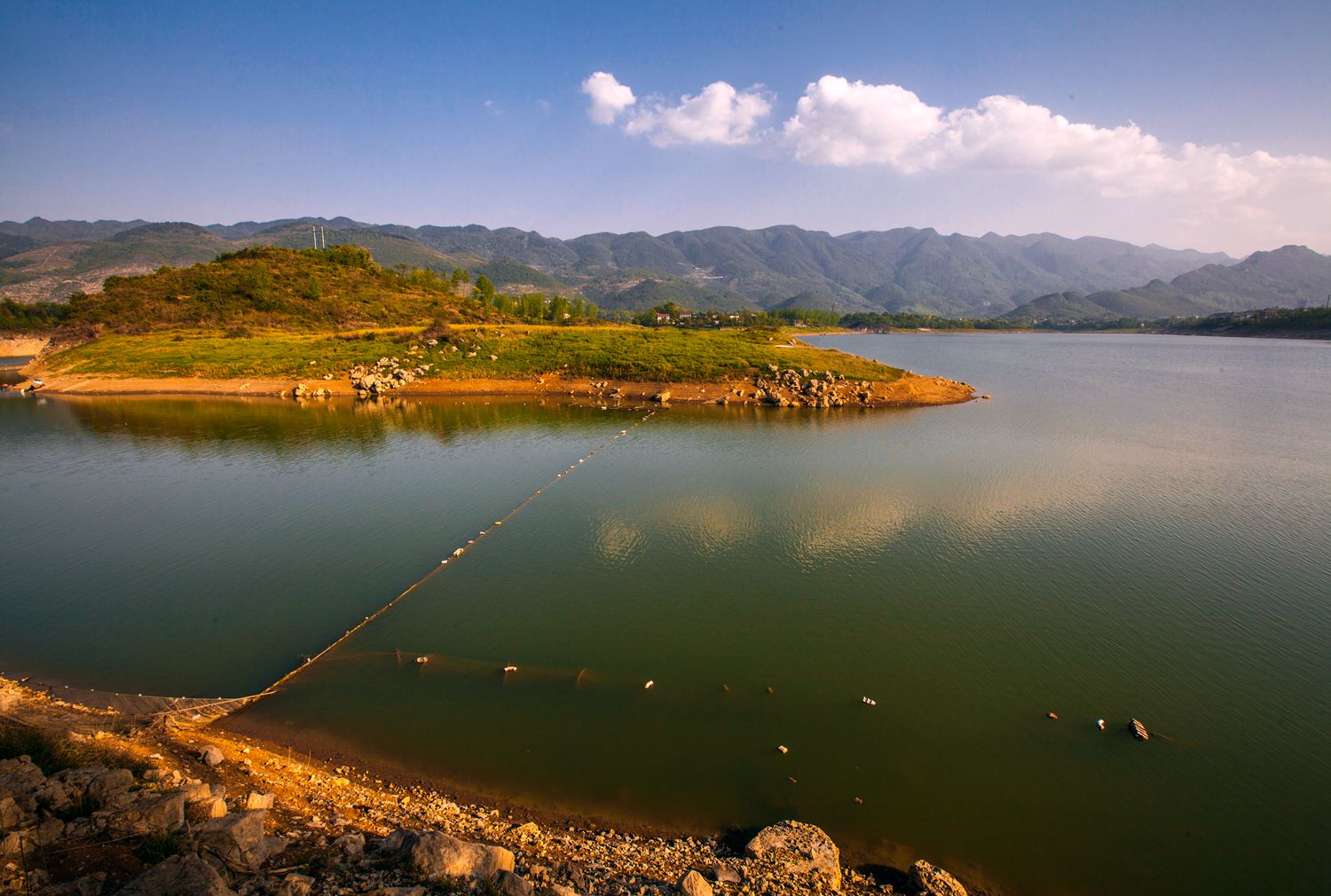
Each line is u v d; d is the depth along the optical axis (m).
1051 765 20.59
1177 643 27.27
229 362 109.56
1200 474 51.28
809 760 20.73
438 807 18.25
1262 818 18.58
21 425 77.69
